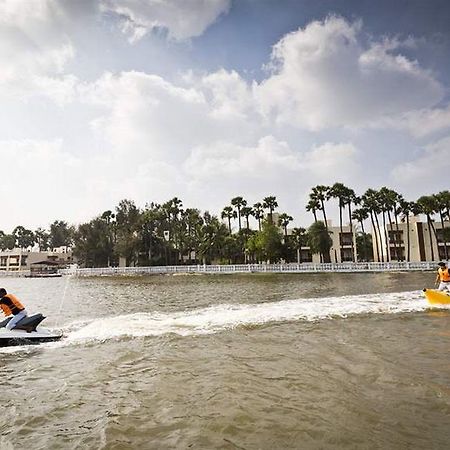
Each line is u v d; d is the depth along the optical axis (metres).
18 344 9.37
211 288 29.06
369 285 27.36
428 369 6.79
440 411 4.98
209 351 8.53
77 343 9.51
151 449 4.21
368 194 70.00
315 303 16.28
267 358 7.85
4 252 109.50
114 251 83.38
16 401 5.78
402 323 11.39
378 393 5.68
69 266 100.81
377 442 4.22
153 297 22.61
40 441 4.47
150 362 7.75
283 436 4.42
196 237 82.12
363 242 89.69
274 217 76.12
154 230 85.31
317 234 64.44
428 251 68.50
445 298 14.51
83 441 4.45
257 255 66.62
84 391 6.16
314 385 6.12
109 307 17.59
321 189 66.50
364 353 8.00
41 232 150.25
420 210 65.56
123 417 5.10
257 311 14.07
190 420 4.94
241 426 4.71
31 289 34.84
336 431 4.50
